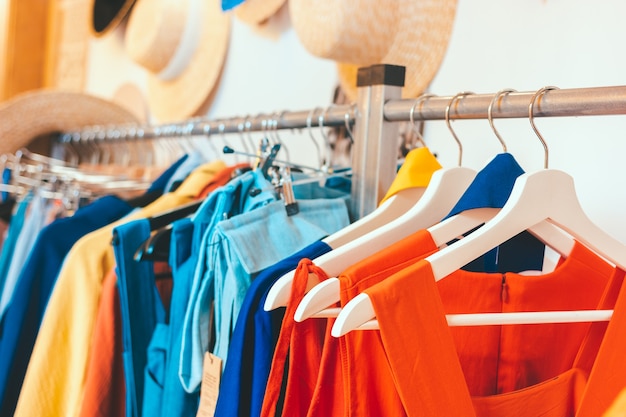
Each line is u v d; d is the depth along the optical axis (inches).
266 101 70.6
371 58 45.1
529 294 30.4
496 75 46.4
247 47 74.1
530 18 44.1
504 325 31.3
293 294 26.8
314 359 28.1
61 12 119.3
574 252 30.8
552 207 28.4
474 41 48.1
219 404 29.7
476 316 26.6
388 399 26.9
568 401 29.1
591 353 29.1
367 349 26.6
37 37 122.6
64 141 73.8
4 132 71.7
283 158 68.9
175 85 80.1
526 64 44.3
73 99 75.0
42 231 46.1
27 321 45.3
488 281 30.3
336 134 59.0
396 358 24.9
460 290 30.0
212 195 37.0
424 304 25.7
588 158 40.6
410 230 30.3
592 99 26.1
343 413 27.0
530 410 28.5
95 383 39.8
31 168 65.9
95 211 48.4
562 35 41.9
